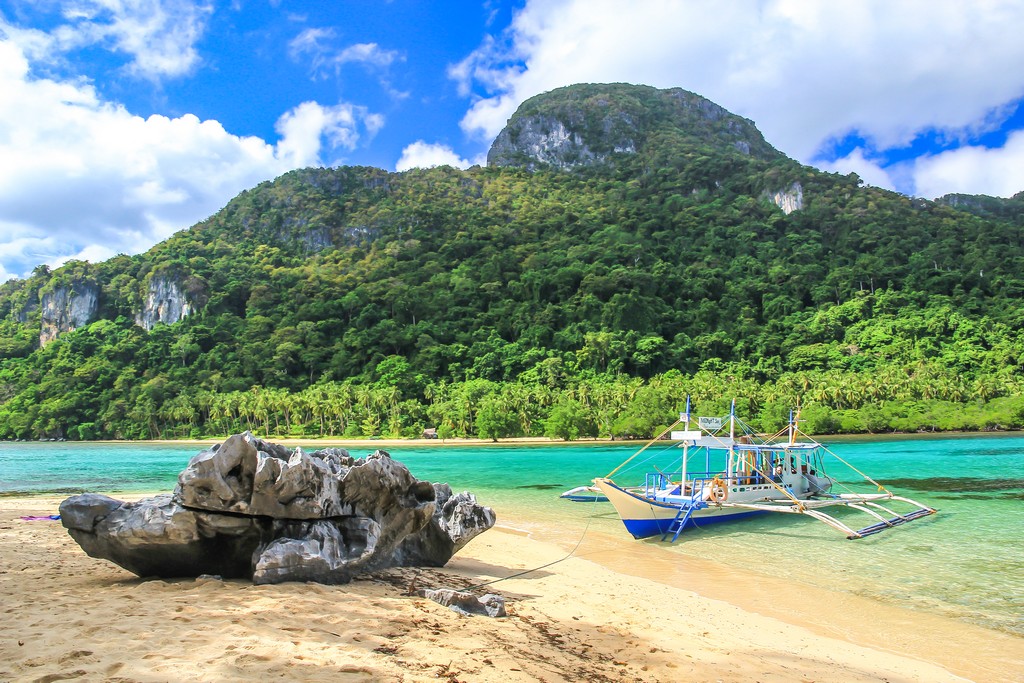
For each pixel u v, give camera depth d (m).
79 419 142.75
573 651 9.01
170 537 10.36
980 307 157.00
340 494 11.77
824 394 108.62
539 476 50.00
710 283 182.75
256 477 10.62
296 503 11.02
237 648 6.96
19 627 7.47
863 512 27.94
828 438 96.31
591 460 69.06
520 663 7.87
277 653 6.91
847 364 140.00
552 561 17.81
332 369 151.62
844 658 10.64
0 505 28.03
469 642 8.40
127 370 153.25
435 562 14.55
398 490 12.84
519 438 107.56
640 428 98.88
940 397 110.81
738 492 25.36
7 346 182.25
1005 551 20.41
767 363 142.88
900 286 174.75
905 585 16.20
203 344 167.00
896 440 91.94
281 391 134.50
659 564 18.36
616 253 195.75
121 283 197.38
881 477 45.53
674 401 108.00
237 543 11.02
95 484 44.97
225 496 10.51
